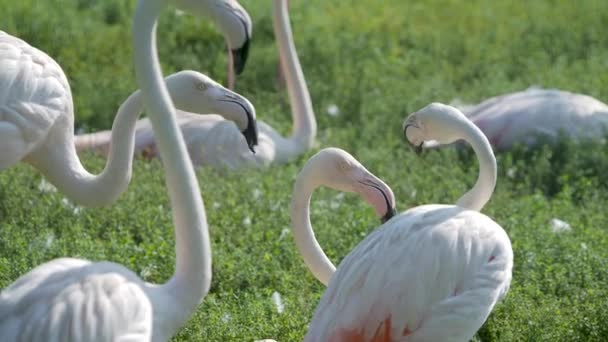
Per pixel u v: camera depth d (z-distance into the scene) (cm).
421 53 2059
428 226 779
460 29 2252
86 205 974
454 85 1939
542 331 932
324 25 2214
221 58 1916
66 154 982
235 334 907
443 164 1505
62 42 1939
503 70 1984
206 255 714
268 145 1473
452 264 762
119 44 1980
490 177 898
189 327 916
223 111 941
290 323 930
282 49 1528
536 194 1390
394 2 2547
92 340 658
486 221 799
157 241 1123
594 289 1024
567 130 1552
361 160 1486
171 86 936
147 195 1269
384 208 901
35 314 658
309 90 1803
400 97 1780
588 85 1841
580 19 2339
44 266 695
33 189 1272
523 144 1562
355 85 1828
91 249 1074
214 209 1244
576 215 1302
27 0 2175
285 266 1110
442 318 754
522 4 2531
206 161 1438
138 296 688
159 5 701
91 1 2241
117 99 1689
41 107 956
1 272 987
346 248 1147
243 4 2252
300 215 912
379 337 749
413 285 751
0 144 942
